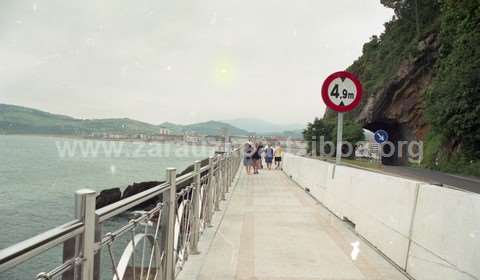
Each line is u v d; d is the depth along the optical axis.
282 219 6.34
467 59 25.95
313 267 3.85
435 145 30.20
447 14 30.70
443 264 3.07
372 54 57.00
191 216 4.22
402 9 48.28
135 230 2.15
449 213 3.06
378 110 43.47
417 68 38.88
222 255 4.23
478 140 24.30
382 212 4.48
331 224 5.95
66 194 25.22
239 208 7.43
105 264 1.82
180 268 3.63
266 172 17.53
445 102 26.45
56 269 1.34
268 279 3.48
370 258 4.18
